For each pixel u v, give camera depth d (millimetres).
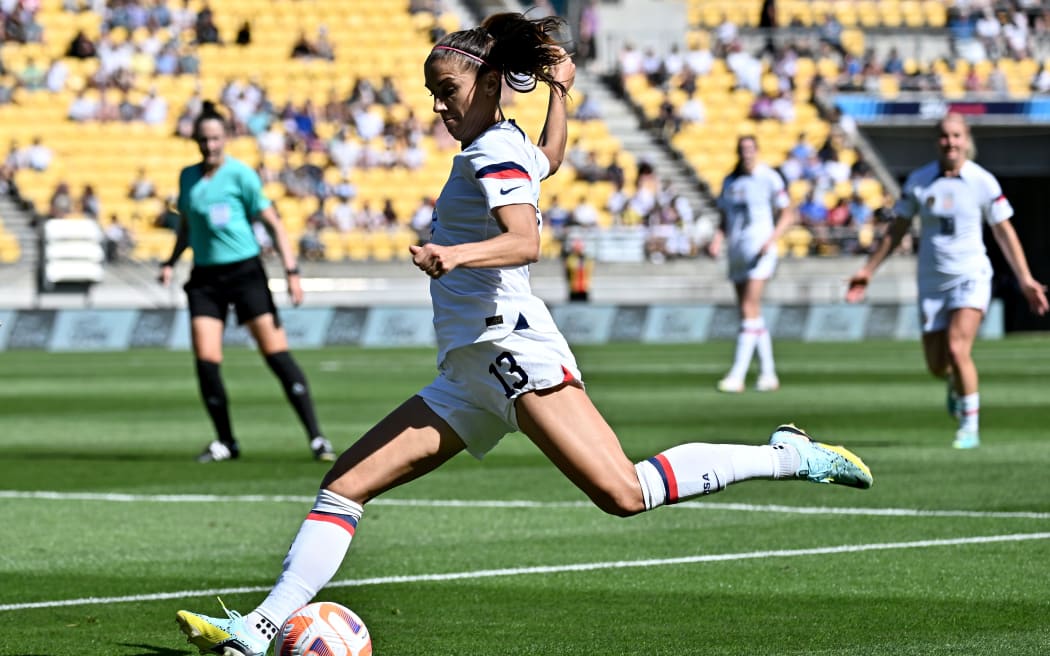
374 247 122875
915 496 32656
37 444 45750
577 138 134500
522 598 22172
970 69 147875
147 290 114875
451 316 16969
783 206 61250
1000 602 21516
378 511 31203
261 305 39562
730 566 24609
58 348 108375
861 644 18938
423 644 19234
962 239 39875
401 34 140000
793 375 74812
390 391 65688
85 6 132750
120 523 29984
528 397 16750
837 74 145875
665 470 17188
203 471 38625
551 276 123250
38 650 19062
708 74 142625
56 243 111750
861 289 40906
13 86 125812
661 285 123875
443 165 130125
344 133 128875
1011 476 35938
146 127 126062
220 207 38594
